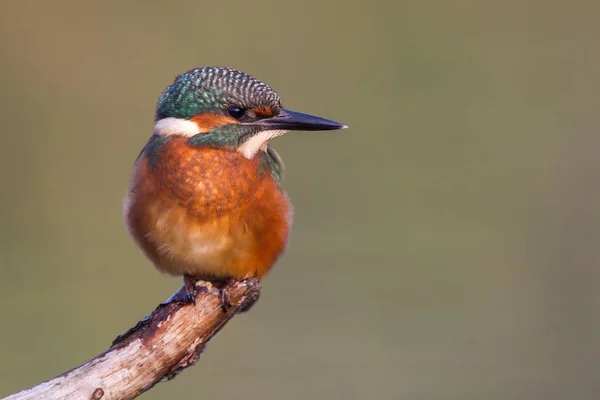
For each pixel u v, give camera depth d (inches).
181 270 322.7
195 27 653.3
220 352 505.7
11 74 621.3
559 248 575.2
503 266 564.4
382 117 640.4
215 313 299.3
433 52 675.4
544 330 526.6
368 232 575.2
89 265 553.0
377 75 658.2
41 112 615.2
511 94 656.4
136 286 544.1
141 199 315.9
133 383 275.7
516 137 636.7
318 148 627.8
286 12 664.4
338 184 605.9
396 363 496.4
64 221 584.1
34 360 494.0
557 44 667.4
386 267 553.6
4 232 574.2
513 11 697.6
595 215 596.1
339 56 667.4
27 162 602.2
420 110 647.1
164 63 642.8
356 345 505.7
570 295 548.4
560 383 490.3
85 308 521.0
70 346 506.0
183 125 321.7
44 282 536.4
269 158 335.9
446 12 680.4
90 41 638.5
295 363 496.1
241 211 315.3
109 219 587.2
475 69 663.8
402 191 597.3
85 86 629.9
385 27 657.0
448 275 552.7
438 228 583.2
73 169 608.1
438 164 624.7
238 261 317.7
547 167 613.9
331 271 552.7
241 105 324.5
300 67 656.4
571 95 652.1
